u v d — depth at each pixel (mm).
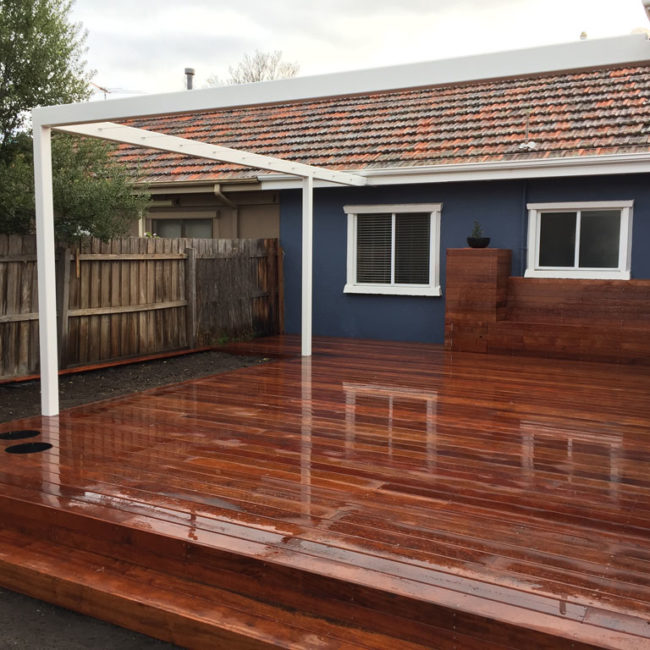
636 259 8047
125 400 5785
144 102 4719
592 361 7699
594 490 3590
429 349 8703
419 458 4141
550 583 2574
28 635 2779
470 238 8422
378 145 9805
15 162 6750
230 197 10633
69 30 7184
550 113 9203
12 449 4328
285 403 5641
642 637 2217
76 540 3305
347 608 2607
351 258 9812
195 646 2664
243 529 3084
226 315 9344
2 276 6488
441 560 2764
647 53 3330
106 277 7598
